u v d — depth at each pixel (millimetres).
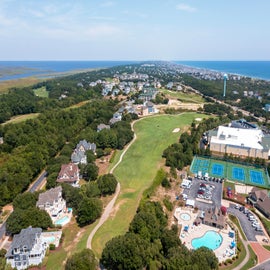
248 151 160500
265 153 157000
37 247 75312
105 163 145000
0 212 103500
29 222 86812
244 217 102688
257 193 113250
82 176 128250
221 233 92125
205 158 157125
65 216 98750
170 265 67000
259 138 171750
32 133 166250
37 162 132750
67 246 81812
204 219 97562
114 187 113000
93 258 69312
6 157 140875
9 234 90688
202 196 115312
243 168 146125
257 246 86688
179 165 138750
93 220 95000
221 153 165375
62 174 118812
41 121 194125
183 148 160250
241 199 114812
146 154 155250
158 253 75250
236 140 169875
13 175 117438
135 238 74312
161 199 109688
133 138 186125
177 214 103375
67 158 138500
